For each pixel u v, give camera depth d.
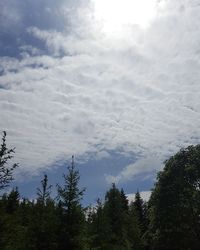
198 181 50.69
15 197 48.22
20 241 29.84
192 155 52.25
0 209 25.28
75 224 32.28
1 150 22.69
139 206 72.94
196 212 49.16
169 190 50.75
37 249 30.14
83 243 32.00
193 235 48.19
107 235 41.06
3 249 25.38
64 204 32.72
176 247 48.47
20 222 36.03
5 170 22.56
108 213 48.69
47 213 31.53
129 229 54.91
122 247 45.75
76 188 33.09
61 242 31.34
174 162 52.81
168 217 49.41
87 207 33.41
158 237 50.38
